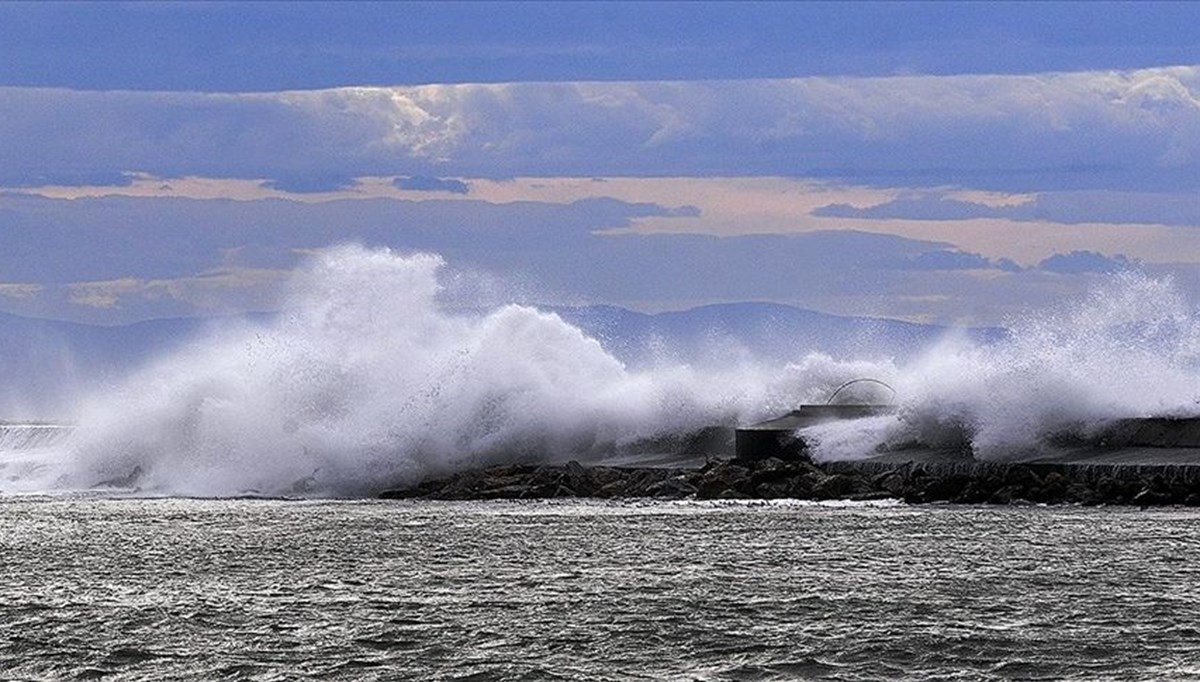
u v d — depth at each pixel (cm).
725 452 15262
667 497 13088
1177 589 7931
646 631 7006
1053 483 12250
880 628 7000
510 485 13738
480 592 8081
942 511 11581
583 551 9588
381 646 6775
